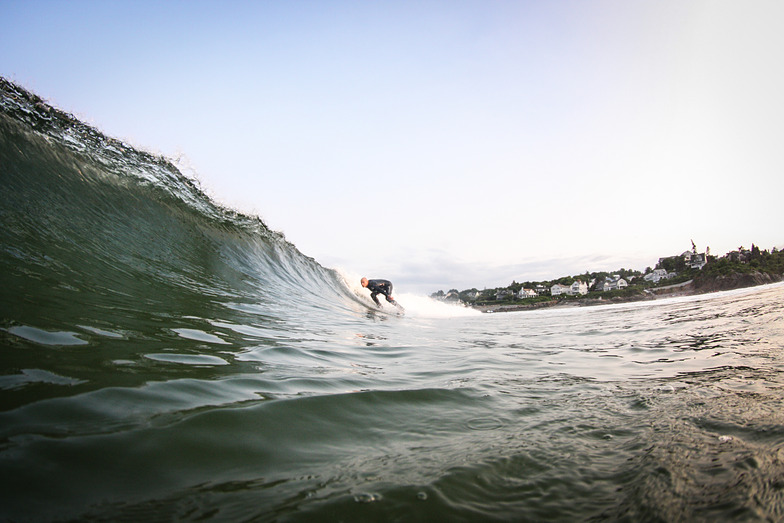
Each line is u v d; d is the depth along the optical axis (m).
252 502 1.47
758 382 3.21
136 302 4.48
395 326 9.03
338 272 16.09
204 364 3.03
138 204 8.25
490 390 3.30
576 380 3.70
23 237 4.86
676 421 2.41
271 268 11.17
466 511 1.52
